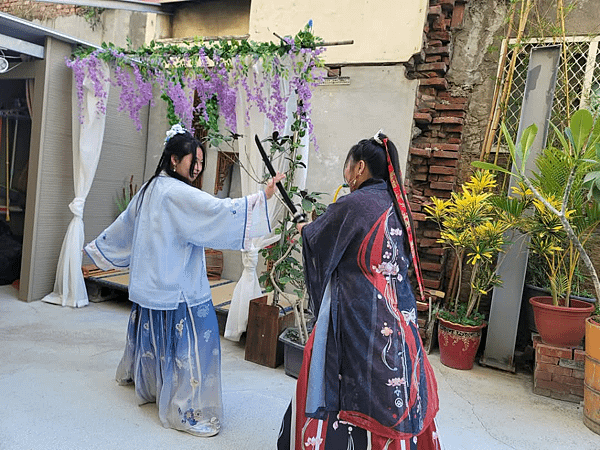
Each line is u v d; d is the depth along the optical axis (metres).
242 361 3.35
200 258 2.40
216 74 3.45
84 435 2.20
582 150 2.75
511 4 3.87
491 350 3.54
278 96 3.26
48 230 4.29
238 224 2.18
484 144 3.96
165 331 2.32
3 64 3.79
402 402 1.64
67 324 3.75
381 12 3.92
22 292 4.23
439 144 4.02
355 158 1.87
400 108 3.91
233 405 2.64
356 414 1.67
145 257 2.29
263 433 2.35
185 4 5.15
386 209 1.76
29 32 3.92
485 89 4.05
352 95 4.06
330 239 1.79
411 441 1.67
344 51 4.05
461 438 2.46
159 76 3.75
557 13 3.77
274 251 3.20
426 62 3.99
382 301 1.71
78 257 4.21
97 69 3.96
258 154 3.43
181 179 2.38
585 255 2.68
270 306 3.26
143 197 2.39
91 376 2.84
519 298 3.46
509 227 3.26
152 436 2.24
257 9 4.46
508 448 2.39
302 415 1.76
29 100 4.28
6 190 5.17
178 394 2.30
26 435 2.15
